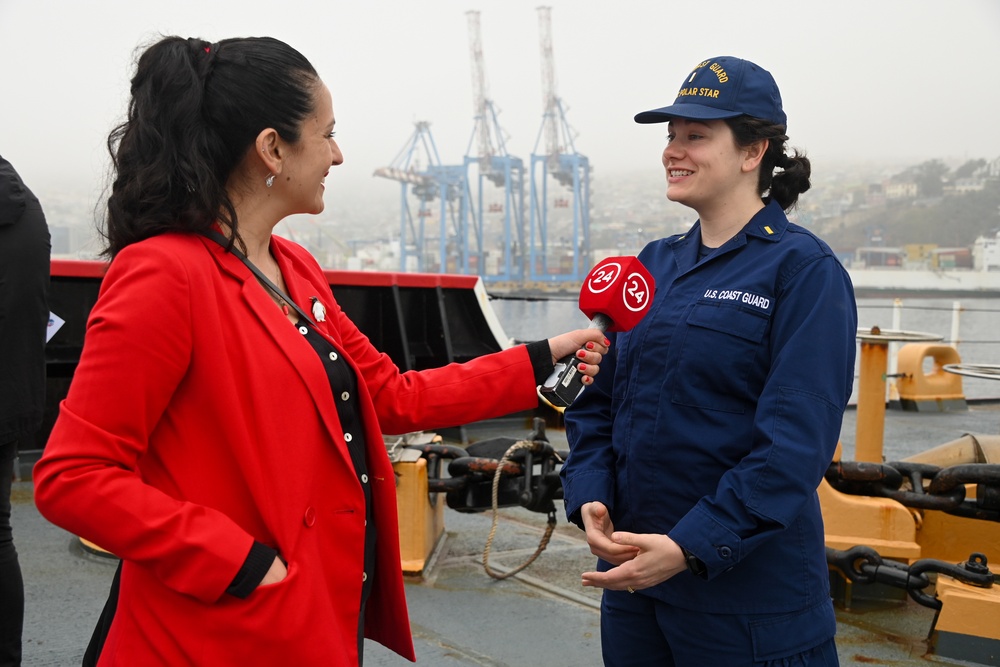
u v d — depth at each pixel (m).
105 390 1.28
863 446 5.20
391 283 6.30
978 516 3.13
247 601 1.31
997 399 8.97
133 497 1.27
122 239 1.40
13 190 2.36
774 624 1.64
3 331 2.32
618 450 1.80
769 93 1.73
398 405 1.75
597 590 3.47
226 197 1.41
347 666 1.42
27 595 3.38
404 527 3.59
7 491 2.34
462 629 3.09
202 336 1.35
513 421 7.06
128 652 1.36
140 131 1.39
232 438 1.35
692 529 1.54
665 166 1.81
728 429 1.66
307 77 1.47
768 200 1.83
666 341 1.72
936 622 2.91
